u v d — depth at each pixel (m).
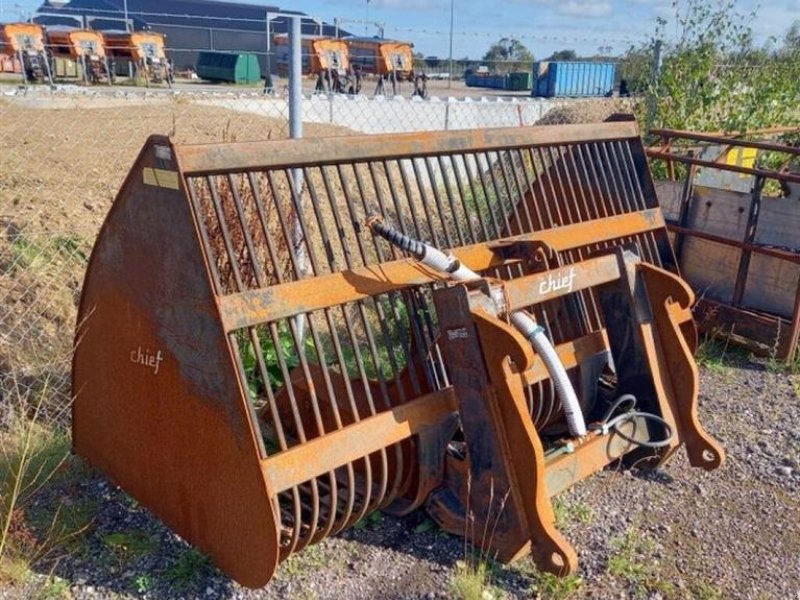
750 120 7.75
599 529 3.43
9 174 7.78
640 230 4.20
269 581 2.77
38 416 4.08
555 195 4.12
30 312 5.05
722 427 4.42
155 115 12.63
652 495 3.71
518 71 33.66
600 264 3.55
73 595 2.92
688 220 5.86
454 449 3.35
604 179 4.19
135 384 3.07
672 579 3.14
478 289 3.05
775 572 3.22
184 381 2.82
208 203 4.18
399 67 23.61
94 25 33.66
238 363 2.63
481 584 2.98
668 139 6.46
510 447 3.00
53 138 10.11
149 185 2.71
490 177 4.24
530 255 3.45
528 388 3.54
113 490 3.56
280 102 14.13
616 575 3.15
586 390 3.68
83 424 3.54
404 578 3.09
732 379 5.11
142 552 3.16
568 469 3.30
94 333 3.23
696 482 3.83
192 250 2.62
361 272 3.03
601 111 13.91
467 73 35.25
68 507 3.41
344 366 3.00
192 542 3.04
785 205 5.41
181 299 2.72
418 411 3.08
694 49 7.89
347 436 2.86
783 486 3.85
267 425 3.76
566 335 3.98
